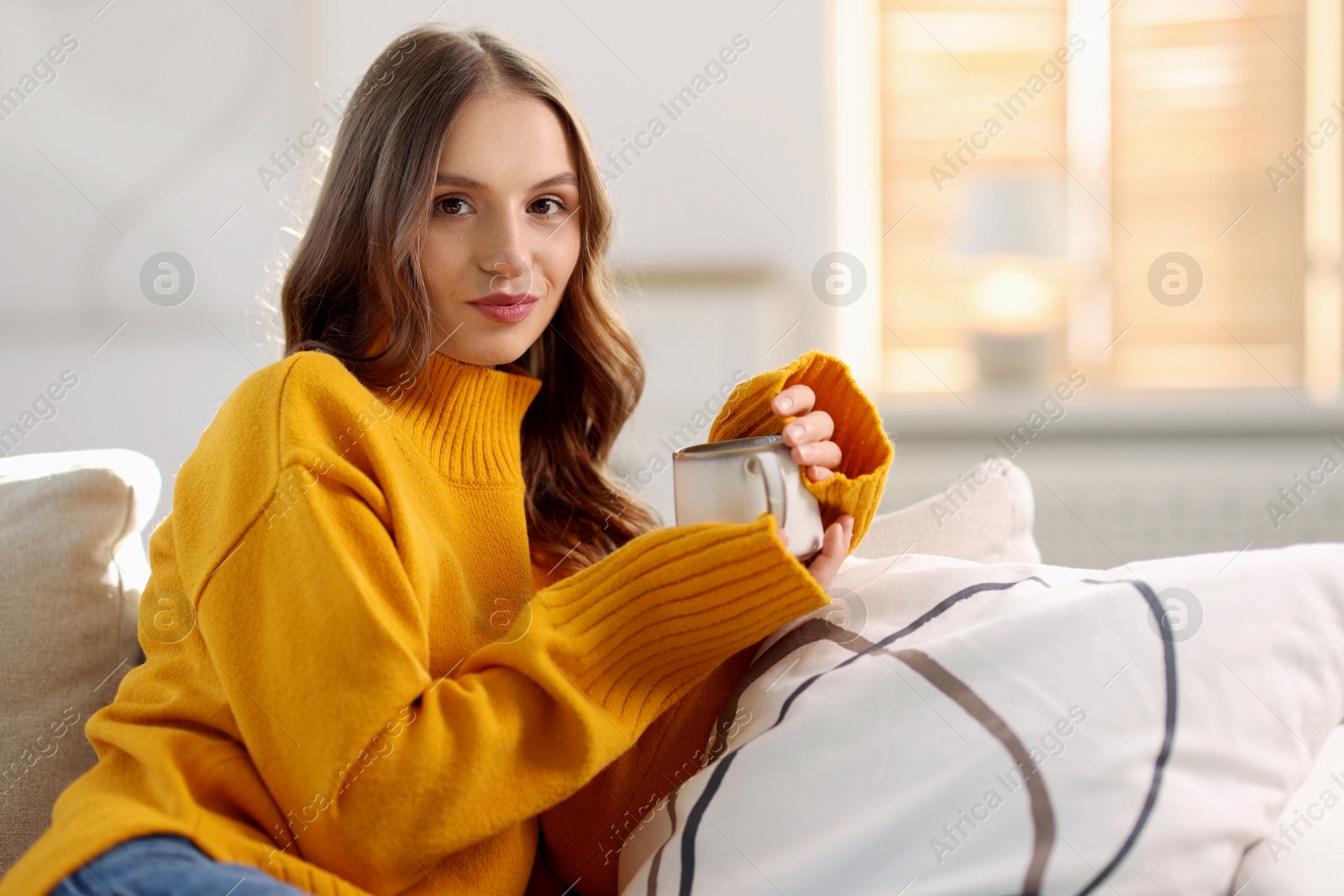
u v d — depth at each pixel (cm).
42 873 66
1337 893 72
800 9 283
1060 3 291
